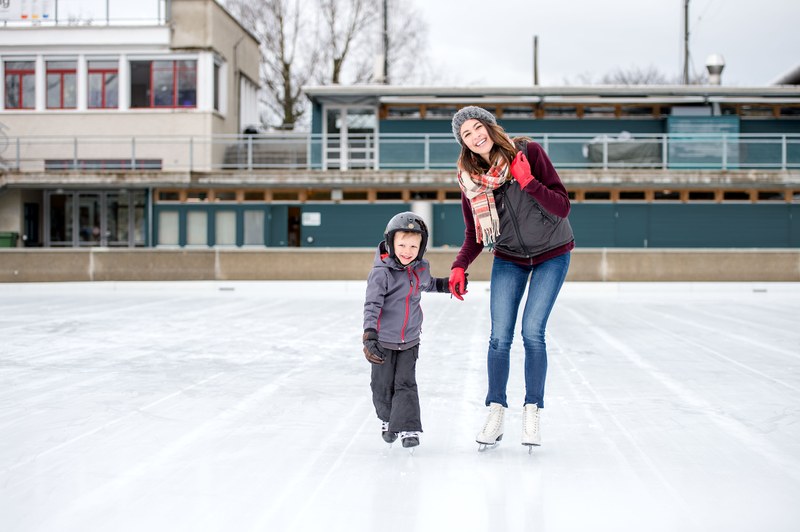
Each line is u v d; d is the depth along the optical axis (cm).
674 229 2433
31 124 2733
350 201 2458
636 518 306
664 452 411
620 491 341
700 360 761
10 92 2752
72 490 343
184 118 2703
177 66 2720
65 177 2461
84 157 2727
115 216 2642
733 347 858
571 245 411
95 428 468
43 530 293
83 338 929
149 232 2508
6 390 595
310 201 2475
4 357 771
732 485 351
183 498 331
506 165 383
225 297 1659
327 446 423
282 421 488
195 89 2712
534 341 407
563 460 394
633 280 1855
